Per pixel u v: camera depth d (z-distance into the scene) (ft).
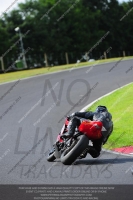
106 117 103.45
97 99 217.15
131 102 181.47
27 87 281.13
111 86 257.34
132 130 138.72
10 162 109.81
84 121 99.55
